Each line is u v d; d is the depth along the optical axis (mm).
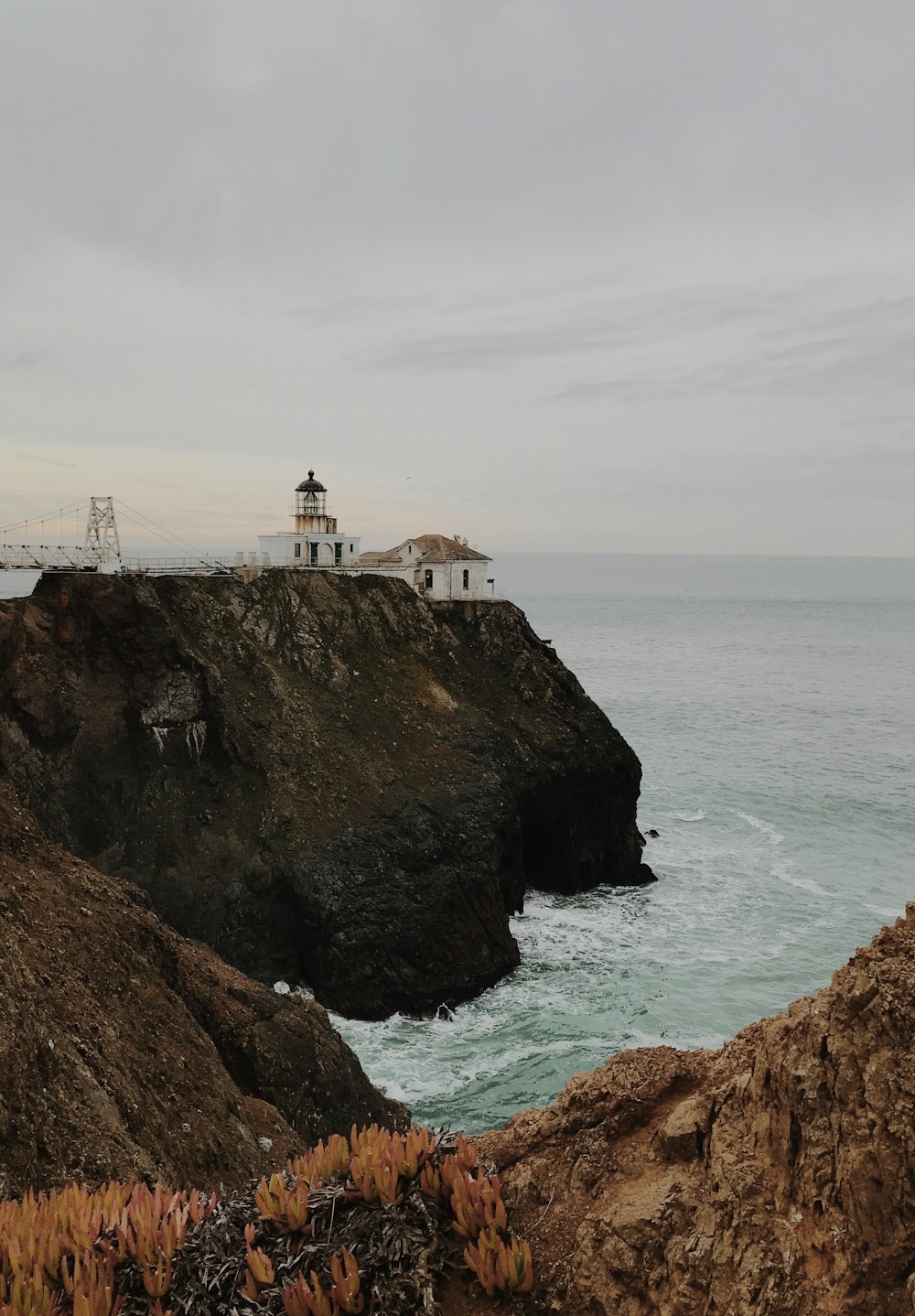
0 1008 18750
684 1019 40938
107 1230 11617
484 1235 10320
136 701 47719
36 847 26609
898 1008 9461
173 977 26922
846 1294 8742
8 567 51062
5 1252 11133
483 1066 38156
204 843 46000
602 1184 11234
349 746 51125
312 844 45750
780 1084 10070
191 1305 10438
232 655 52156
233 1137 22281
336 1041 30266
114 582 48469
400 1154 11469
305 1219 11148
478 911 46688
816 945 48000
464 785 51125
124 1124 19469
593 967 46031
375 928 44250
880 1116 9086
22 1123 17250
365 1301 10180
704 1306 9430
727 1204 9836
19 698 45781
